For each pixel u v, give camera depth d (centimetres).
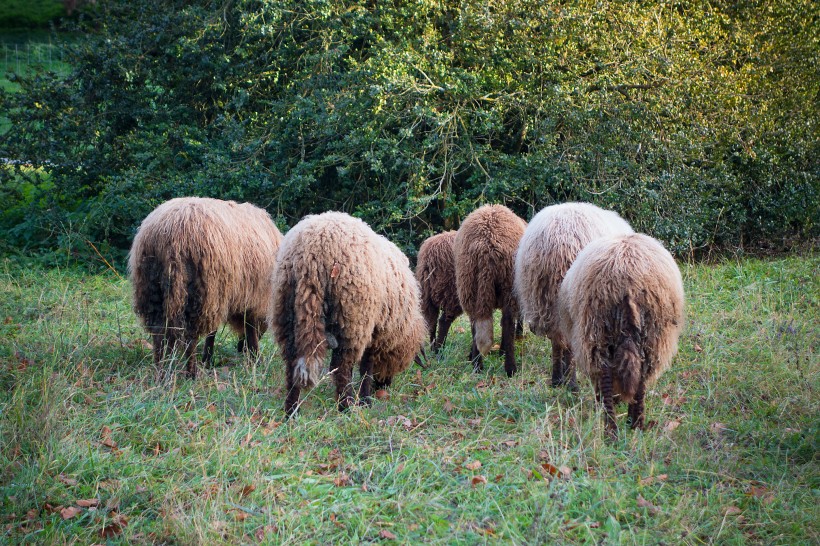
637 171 1073
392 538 381
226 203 657
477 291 689
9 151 1162
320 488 430
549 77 1121
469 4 1088
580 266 526
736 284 958
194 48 1095
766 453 489
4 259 1068
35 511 398
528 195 1180
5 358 638
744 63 1204
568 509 405
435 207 1223
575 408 523
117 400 543
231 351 743
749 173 1209
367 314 542
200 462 452
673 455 477
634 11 1123
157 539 381
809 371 628
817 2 1170
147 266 597
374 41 1148
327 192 1223
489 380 665
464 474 448
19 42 2352
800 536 387
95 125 1170
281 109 1100
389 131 1159
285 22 1107
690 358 693
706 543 381
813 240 1192
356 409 541
